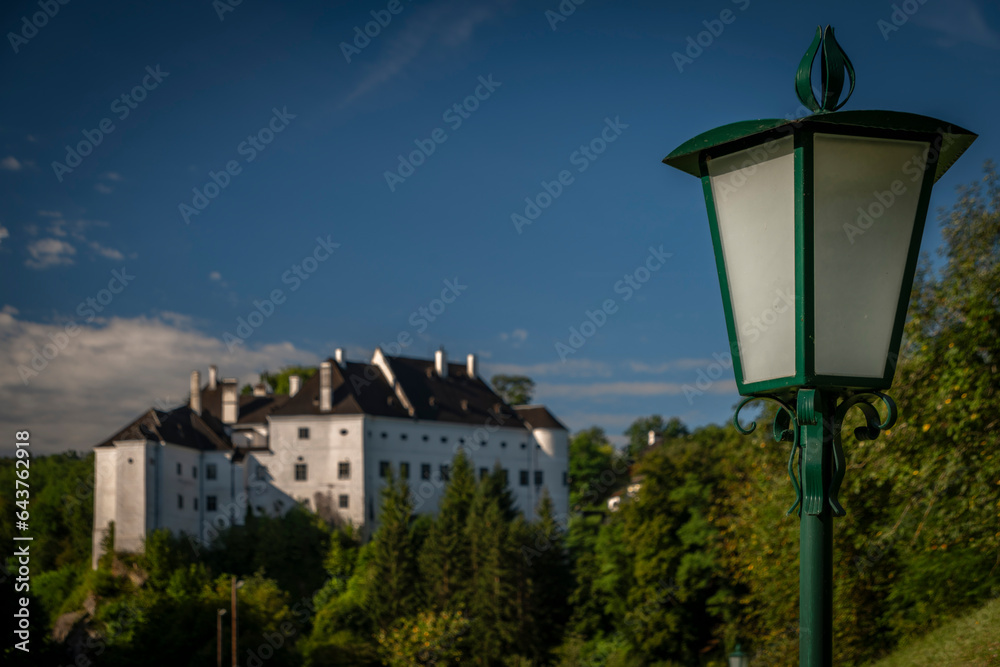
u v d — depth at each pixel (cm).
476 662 7169
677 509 5747
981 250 1780
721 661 4872
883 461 1848
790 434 365
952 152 364
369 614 8019
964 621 1803
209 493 10738
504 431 11562
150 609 6938
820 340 343
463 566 8075
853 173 346
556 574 7394
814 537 342
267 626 6850
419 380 11681
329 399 10894
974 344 1625
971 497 1606
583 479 12581
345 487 10694
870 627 2258
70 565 9856
